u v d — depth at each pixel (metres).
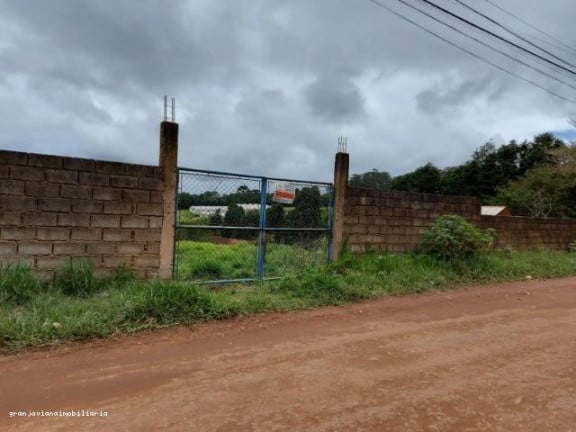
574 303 7.30
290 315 5.87
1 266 5.60
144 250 6.60
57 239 5.96
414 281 8.01
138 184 6.50
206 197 7.13
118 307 5.14
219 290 6.70
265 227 7.71
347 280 7.51
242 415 3.11
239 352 4.40
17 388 3.42
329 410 3.22
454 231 9.56
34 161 5.77
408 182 49.03
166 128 6.71
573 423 3.15
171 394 3.41
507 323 5.88
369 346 4.73
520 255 11.74
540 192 29.02
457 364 4.27
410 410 3.27
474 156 46.38
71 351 4.21
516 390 3.69
